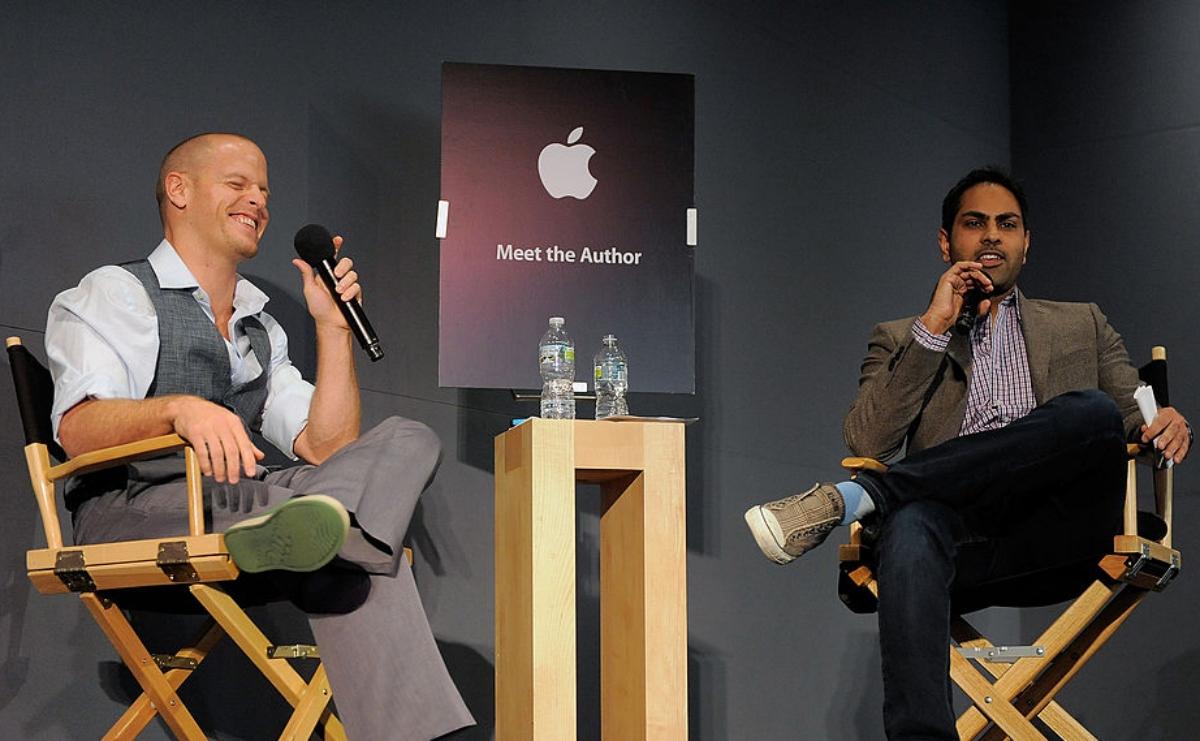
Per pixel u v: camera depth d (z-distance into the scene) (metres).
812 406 4.15
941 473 2.75
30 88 3.66
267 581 2.78
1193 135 3.80
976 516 2.80
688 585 3.96
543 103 3.51
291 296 3.80
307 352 3.80
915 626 2.59
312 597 2.58
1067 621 2.84
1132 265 3.94
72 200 3.64
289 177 3.84
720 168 4.18
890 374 3.09
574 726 2.66
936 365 3.04
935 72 4.41
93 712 3.46
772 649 3.99
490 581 3.83
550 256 3.46
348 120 3.92
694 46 4.22
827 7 4.36
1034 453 2.76
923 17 4.43
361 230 3.88
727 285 4.13
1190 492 3.68
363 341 3.17
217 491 2.73
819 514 2.75
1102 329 3.32
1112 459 2.81
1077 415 2.79
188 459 2.56
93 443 2.72
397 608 2.60
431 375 3.87
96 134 3.69
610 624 2.99
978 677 2.85
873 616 4.09
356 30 3.97
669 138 3.54
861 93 4.34
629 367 3.45
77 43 3.72
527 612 2.71
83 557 2.61
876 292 4.26
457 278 3.41
